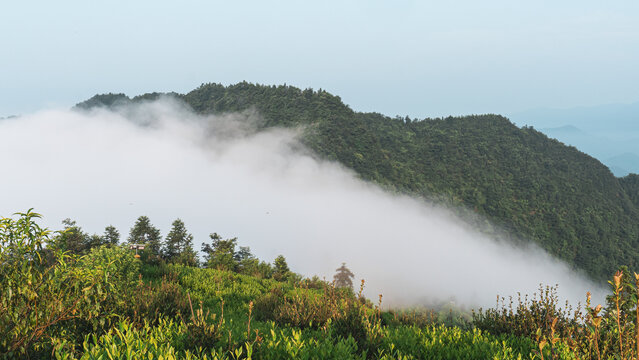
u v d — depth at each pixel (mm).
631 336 3086
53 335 3705
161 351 3439
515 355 4484
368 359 4539
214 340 4176
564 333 5012
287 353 3951
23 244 3439
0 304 3309
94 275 3936
